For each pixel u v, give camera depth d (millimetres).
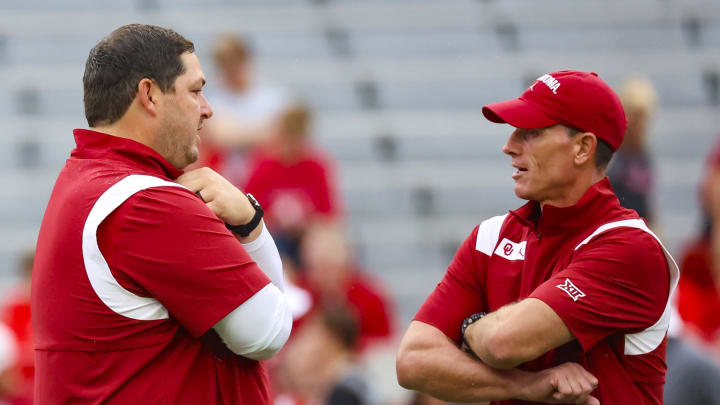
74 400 10930
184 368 10984
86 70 11461
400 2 45938
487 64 43719
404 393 27875
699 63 44281
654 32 45281
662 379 11930
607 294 11211
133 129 11297
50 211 11297
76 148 11539
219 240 10922
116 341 10812
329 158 40250
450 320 12328
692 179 40531
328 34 44469
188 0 45156
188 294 10773
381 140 40938
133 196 10773
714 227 27938
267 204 29766
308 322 25828
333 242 27297
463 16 45531
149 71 11242
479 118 41781
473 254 12500
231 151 32094
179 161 11586
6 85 41875
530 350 11156
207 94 38312
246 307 10922
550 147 11625
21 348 26156
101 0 44938
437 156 40688
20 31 43719
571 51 44531
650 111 27703
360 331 26484
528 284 11812
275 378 24922
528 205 12156
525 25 45344
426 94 42500
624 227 11438
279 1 45438
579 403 11297
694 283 27281
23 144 40406
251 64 35281
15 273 37156
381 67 43375
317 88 42344
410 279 36625
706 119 42500
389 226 38312
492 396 11641
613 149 11820
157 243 10719
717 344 25141
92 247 10742
